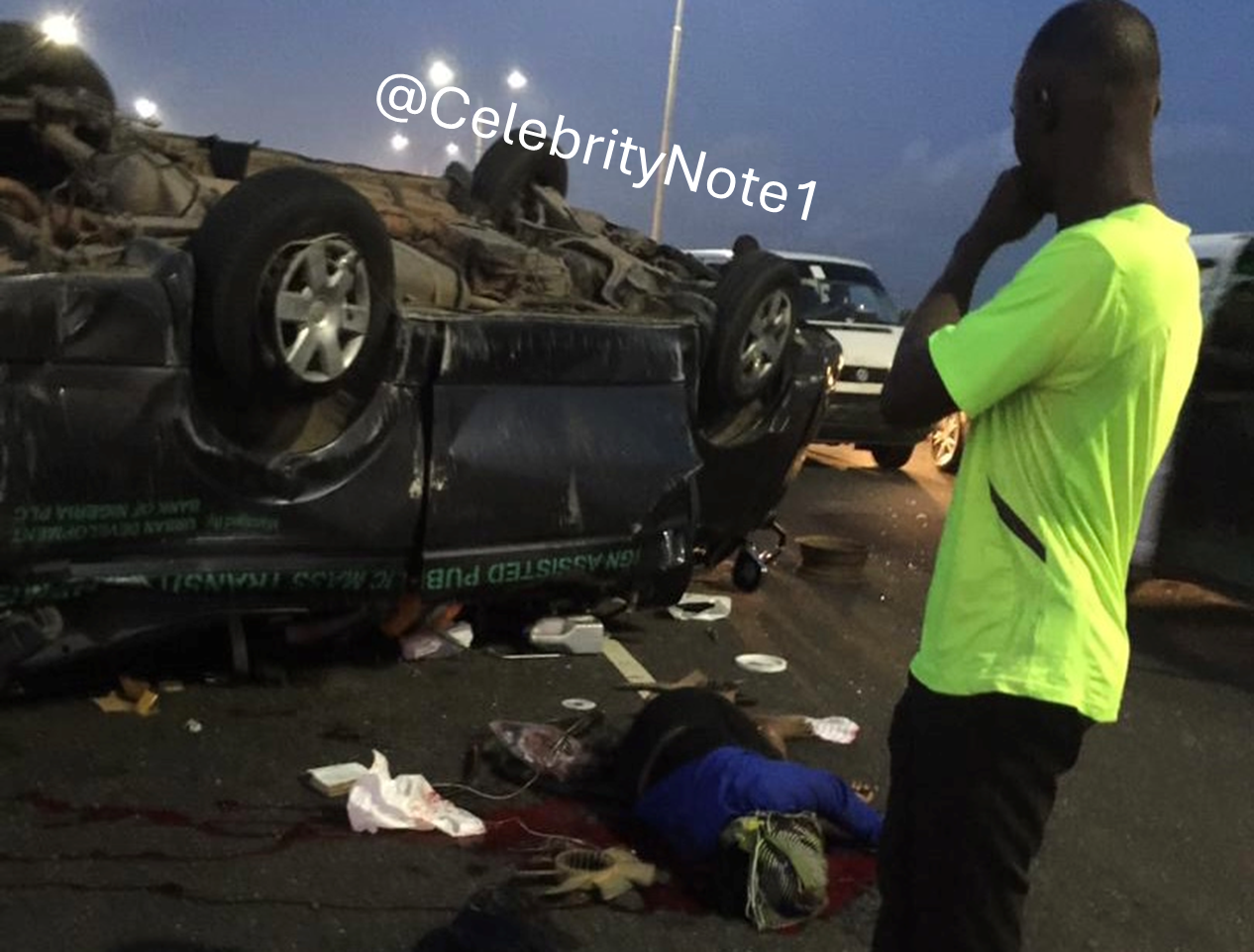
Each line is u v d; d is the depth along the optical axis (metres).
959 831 2.38
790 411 6.84
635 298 6.48
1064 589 2.36
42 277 4.18
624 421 5.85
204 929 3.46
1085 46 2.38
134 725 4.65
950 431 13.02
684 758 4.22
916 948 2.45
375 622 5.35
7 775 4.17
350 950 3.45
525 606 6.07
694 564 6.64
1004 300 2.33
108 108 5.74
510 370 5.45
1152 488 7.98
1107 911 4.16
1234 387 7.51
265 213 4.46
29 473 4.20
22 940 3.29
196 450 4.57
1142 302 2.28
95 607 4.48
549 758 4.61
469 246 6.06
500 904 3.49
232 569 4.73
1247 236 7.70
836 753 5.21
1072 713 2.35
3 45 5.81
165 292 4.45
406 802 4.16
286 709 4.97
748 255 6.54
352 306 4.82
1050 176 2.48
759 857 3.76
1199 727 6.10
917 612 7.60
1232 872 4.57
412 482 5.15
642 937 3.64
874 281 13.91
